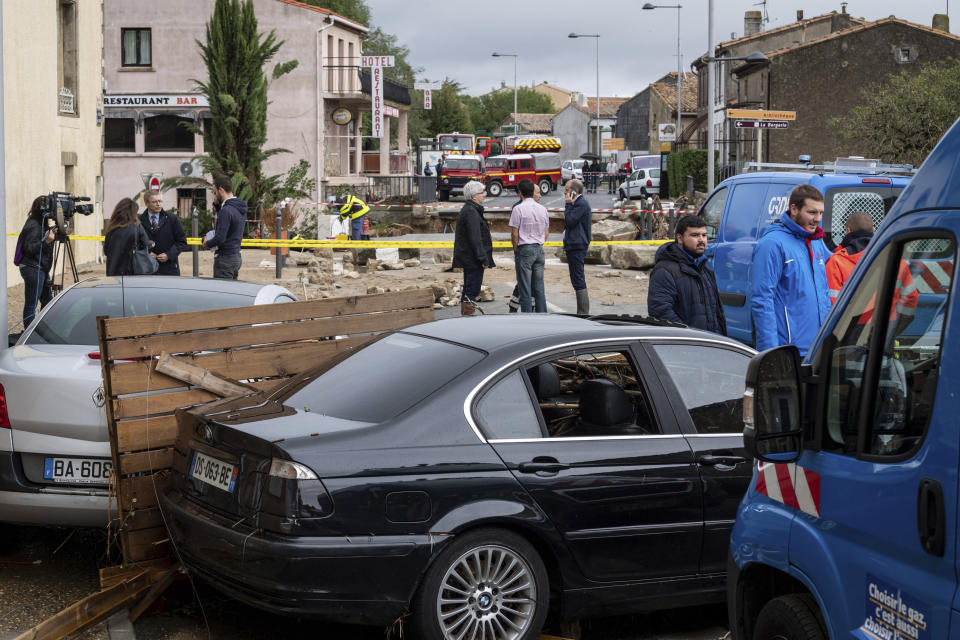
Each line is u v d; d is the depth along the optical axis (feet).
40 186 74.23
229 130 114.73
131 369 18.40
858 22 196.34
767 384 10.38
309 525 14.74
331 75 159.33
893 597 9.39
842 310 10.63
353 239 92.27
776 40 201.26
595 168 263.70
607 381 17.06
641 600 16.89
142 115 151.64
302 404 16.97
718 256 38.42
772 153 165.89
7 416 19.08
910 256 9.65
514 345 16.92
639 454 16.79
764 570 12.17
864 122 114.93
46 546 21.72
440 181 196.34
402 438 15.53
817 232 24.02
